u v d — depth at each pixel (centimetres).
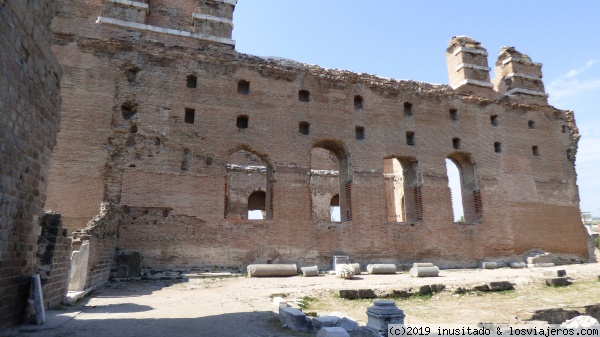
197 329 903
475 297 1667
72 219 1934
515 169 3042
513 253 2830
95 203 1994
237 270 2164
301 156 2478
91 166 2034
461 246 2694
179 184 2170
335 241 2420
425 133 2831
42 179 957
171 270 2038
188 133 2258
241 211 3619
